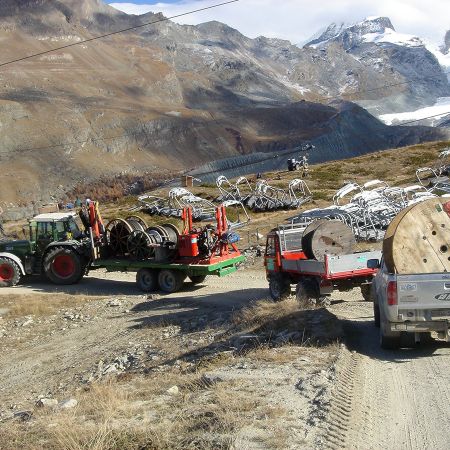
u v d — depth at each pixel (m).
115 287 26.25
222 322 16.83
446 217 10.42
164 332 17.17
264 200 51.12
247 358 10.32
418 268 10.24
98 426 7.07
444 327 10.09
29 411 9.61
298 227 19.67
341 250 17.56
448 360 9.90
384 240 10.61
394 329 10.23
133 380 11.10
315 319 12.59
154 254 24.52
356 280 16.53
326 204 50.69
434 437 6.77
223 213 24.31
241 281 25.25
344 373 9.03
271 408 7.36
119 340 17.33
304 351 10.43
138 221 26.42
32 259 27.77
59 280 27.30
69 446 6.60
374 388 8.57
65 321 20.91
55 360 16.55
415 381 8.86
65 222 27.78
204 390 8.65
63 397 11.05
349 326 13.34
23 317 21.95
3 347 18.66
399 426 7.11
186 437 6.75
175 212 51.38
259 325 14.01
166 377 10.32
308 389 8.14
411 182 56.56
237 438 6.55
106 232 26.09
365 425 7.10
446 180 48.16
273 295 18.92
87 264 27.27
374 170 69.06
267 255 19.34
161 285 24.11
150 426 7.15
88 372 14.57
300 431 6.75
